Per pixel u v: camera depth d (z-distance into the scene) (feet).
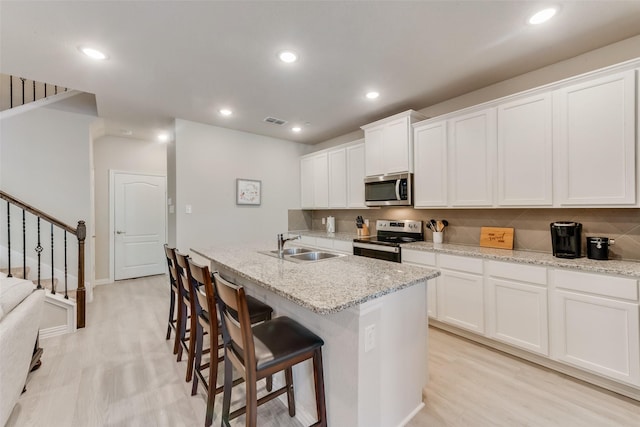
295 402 5.76
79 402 6.03
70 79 8.77
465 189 9.33
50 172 11.68
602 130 6.70
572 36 6.85
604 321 6.19
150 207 17.06
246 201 14.87
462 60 7.90
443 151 9.89
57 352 8.08
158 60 7.71
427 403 5.98
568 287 6.67
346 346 4.62
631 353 5.88
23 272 9.81
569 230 7.25
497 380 6.76
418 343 5.78
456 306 8.80
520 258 7.45
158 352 8.12
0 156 10.94
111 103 10.78
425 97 10.41
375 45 7.16
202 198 13.41
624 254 7.07
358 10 5.90
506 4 5.76
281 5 5.73
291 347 4.60
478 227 9.94
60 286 11.76
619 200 6.49
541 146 7.67
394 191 11.32
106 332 9.41
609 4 5.78
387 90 9.82
